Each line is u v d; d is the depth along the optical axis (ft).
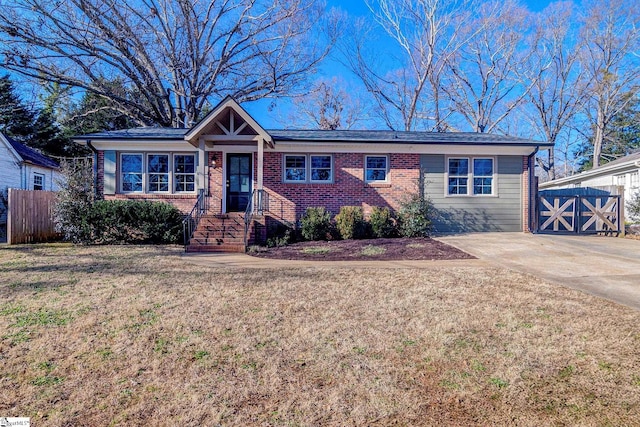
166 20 69.21
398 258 27.89
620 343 11.52
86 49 62.59
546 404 8.38
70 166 37.73
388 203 42.45
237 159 42.83
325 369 10.01
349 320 13.76
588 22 84.07
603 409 8.16
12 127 80.33
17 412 8.04
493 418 7.89
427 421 7.81
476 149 42.45
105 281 19.86
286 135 43.37
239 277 21.12
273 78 77.66
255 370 9.96
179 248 33.47
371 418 7.91
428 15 81.82
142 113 75.05
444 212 42.88
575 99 91.56
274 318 13.99
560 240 35.63
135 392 8.87
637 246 32.04
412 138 44.21
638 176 51.70
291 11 71.51
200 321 13.64
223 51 75.56
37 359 10.48
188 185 42.37
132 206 36.35
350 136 44.73
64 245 35.09
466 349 11.19
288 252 31.04
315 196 42.14
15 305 15.38
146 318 13.92
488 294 17.25
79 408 8.20
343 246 33.53
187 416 7.95
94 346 11.39
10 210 35.50
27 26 56.95
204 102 82.28
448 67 90.07
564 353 10.87
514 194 43.19
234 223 36.09
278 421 7.80
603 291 17.65
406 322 13.52
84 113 76.23
